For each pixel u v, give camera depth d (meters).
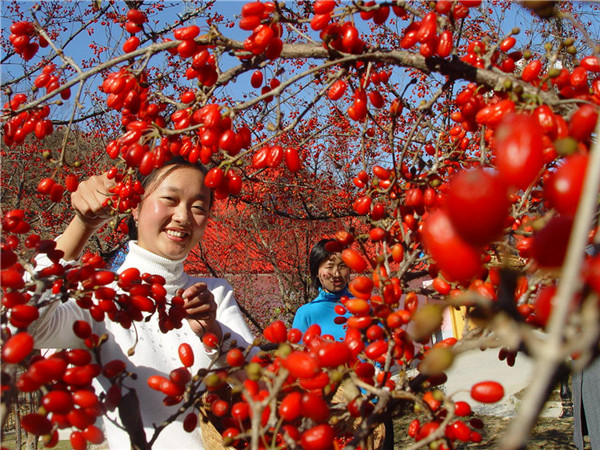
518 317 0.58
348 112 1.58
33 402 2.75
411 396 1.05
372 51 1.32
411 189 1.45
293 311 6.12
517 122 0.74
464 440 1.13
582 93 1.25
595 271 0.59
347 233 1.55
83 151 7.97
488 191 0.63
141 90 1.64
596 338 0.47
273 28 1.39
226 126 1.42
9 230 1.39
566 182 0.69
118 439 1.72
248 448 1.20
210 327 1.68
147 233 1.94
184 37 1.40
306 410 0.99
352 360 1.26
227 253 8.61
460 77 1.30
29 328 1.48
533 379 0.47
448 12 1.35
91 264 1.42
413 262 1.40
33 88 1.71
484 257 1.23
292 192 6.00
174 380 1.28
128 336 1.81
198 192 1.98
